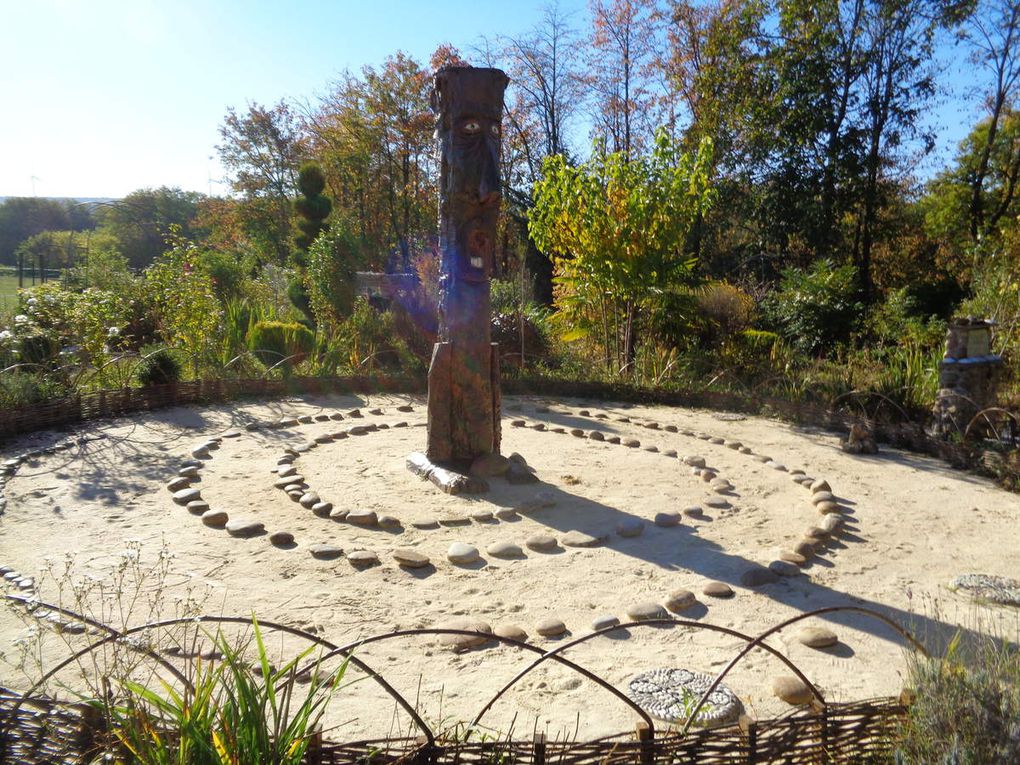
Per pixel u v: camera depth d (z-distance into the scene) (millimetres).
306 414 8805
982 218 22047
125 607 3719
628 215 10898
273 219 35562
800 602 4078
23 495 5438
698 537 5102
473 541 4910
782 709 3021
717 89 20984
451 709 2961
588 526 5246
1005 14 19844
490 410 6375
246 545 4684
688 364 11555
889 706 2545
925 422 8867
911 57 19688
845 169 19734
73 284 13047
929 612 3965
